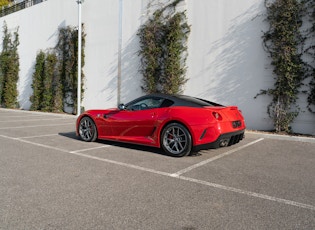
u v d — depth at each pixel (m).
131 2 12.40
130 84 12.49
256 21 8.95
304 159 5.37
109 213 2.84
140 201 3.16
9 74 19.20
